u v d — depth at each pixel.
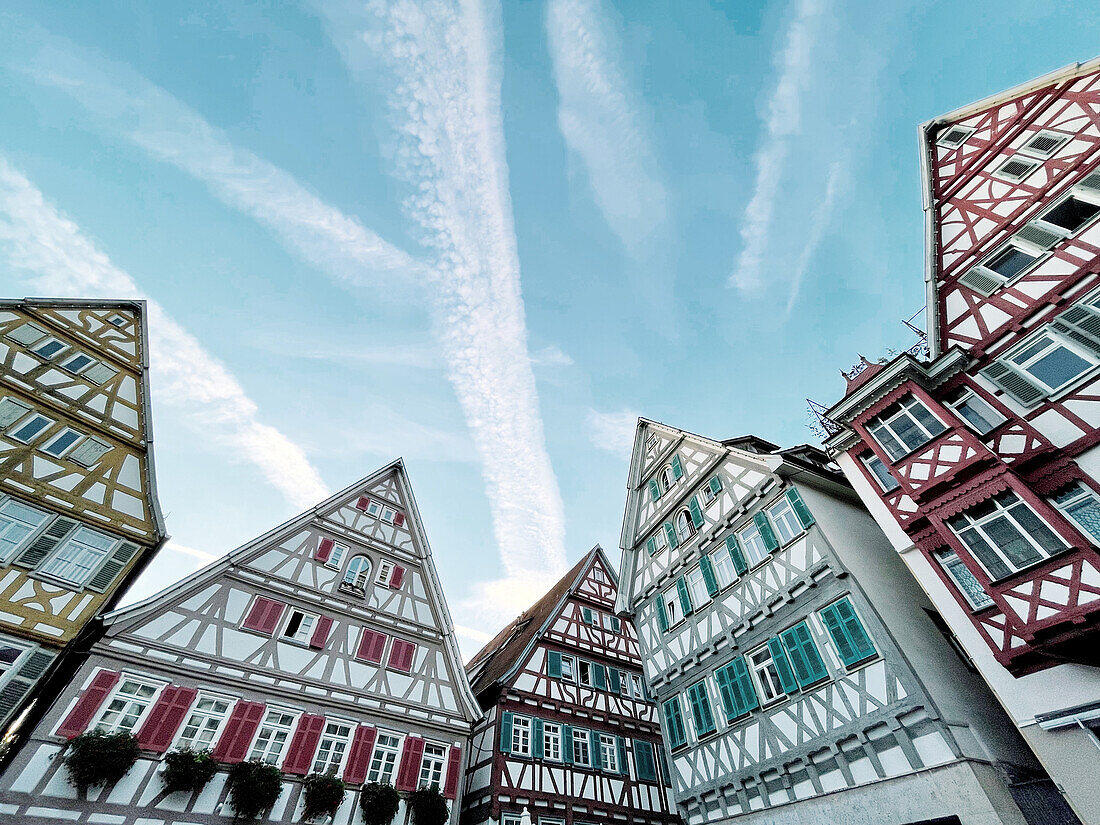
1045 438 8.38
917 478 9.47
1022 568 7.70
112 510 12.14
